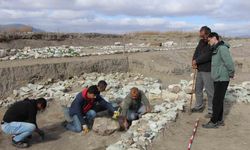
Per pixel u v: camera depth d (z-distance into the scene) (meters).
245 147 7.41
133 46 24.59
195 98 10.00
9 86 12.49
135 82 14.43
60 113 10.84
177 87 11.82
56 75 14.03
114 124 8.97
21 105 8.20
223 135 8.09
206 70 9.04
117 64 16.17
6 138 8.96
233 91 11.69
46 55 16.61
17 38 21.59
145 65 16.53
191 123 8.91
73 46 23.14
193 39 31.50
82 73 14.88
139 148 7.25
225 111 9.84
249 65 17.94
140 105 9.43
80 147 8.45
